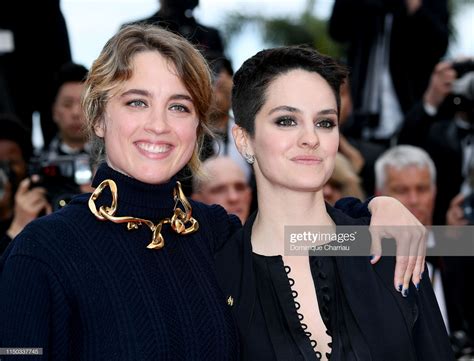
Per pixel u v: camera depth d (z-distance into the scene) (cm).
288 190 225
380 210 235
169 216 223
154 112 213
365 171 439
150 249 214
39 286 198
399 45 514
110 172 218
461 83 457
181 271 217
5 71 505
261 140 224
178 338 206
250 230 235
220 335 212
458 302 365
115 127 214
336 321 219
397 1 516
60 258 201
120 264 207
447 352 221
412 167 391
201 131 231
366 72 521
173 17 445
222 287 225
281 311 221
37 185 315
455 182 450
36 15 506
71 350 201
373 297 220
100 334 200
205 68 221
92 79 215
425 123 461
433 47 513
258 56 229
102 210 212
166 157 216
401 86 515
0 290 200
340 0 525
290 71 223
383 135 512
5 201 344
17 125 356
